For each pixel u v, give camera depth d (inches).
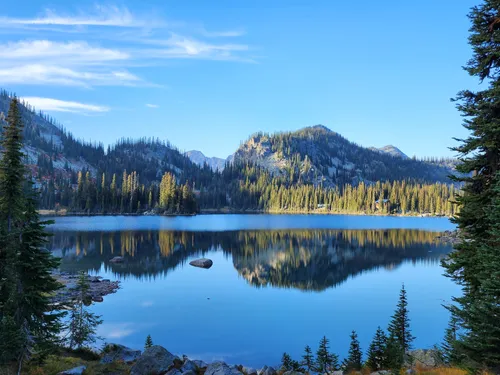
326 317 1497.3
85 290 1132.5
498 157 591.5
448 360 706.8
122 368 776.9
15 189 725.3
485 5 598.9
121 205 7465.6
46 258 754.2
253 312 1557.6
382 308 1619.1
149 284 2071.9
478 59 617.6
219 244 3631.9
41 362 721.6
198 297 1804.9
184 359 879.1
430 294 1845.5
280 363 1063.0
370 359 898.1
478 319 548.1
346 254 3080.7
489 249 551.2
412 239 4008.4
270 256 2992.1
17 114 743.1
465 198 616.7
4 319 633.0
